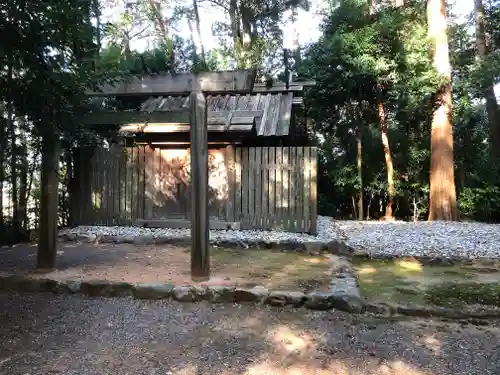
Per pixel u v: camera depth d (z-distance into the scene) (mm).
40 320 3309
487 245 6152
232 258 5457
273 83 8703
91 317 3377
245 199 7078
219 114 7281
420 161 11844
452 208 9906
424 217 12391
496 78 11562
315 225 6766
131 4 12586
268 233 6746
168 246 6176
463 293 4109
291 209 6898
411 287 4352
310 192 6820
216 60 11117
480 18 13086
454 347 2863
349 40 9984
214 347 2834
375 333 3096
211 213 7176
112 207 7477
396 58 9820
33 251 5734
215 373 2484
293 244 6047
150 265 4863
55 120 3312
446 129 9914
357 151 11602
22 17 2475
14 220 6672
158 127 6891
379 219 11453
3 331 3080
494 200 11562
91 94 4301
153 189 7371
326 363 2615
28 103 3057
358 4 10727
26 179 6617
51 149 4000
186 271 4551
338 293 3619
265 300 3666
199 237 4105
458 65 12570
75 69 3080
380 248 6047
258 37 13141
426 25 10516
